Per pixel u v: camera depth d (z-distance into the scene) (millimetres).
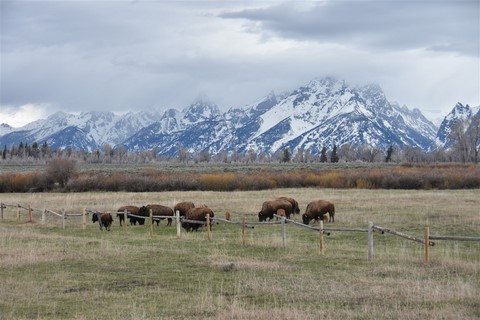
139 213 35750
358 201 44688
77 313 13094
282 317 12211
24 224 35656
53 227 33938
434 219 32344
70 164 70125
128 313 13000
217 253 21828
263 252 22109
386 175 68375
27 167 123688
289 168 115062
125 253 21812
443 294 14133
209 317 12523
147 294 15031
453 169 84688
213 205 43781
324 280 16328
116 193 60781
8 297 14727
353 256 20578
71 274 17766
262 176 70750
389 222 31688
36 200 51531
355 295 14344
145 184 66500
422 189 64562
